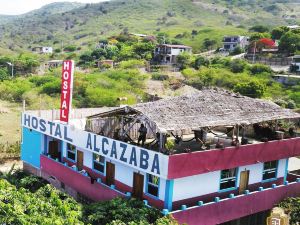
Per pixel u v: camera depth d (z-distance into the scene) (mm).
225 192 22422
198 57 103000
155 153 19484
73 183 25109
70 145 27016
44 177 28469
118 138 23359
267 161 23609
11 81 83500
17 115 57500
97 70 102688
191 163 19641
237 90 67812
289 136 26078
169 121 20062
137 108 21328
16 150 36531
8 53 183250
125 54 122312
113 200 20594
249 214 22281
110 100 62938
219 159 20797
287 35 104938
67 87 25297
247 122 22078
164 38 155500
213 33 173750
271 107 25625
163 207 20250
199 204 20156
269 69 86812
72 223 18859
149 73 90875
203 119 21188
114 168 23375
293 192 24609
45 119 27641
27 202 21453
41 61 133875
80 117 29438
